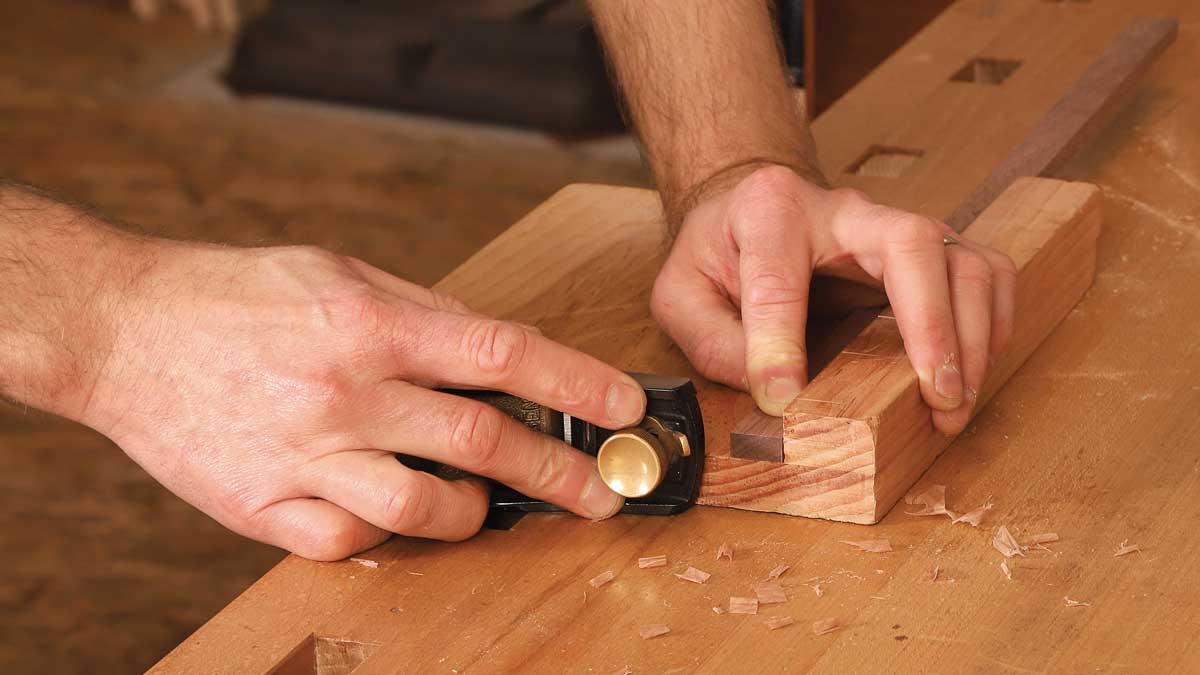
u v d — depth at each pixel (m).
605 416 1.00
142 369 1.02
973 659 0.94
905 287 1.02
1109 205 1.18
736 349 1.05
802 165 1.14
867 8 1.51
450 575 0.99
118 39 3.63
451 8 3.16
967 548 0.99
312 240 2.67
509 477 1.00
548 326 1.12
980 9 1.36
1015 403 1.06
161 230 1.07
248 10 3.62
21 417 2.26
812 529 1.00
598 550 1.00
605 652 0.95
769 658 0.95
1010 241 1.08
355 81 3.16
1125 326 1.10
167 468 1.02
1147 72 1.30
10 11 3.79
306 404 1.00
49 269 1.03
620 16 1.18
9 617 1.81
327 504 1.00
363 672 0.95
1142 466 1.02
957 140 1.22
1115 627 0.95
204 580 1.88
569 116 2.99
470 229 2.69
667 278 1.09
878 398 1.00
